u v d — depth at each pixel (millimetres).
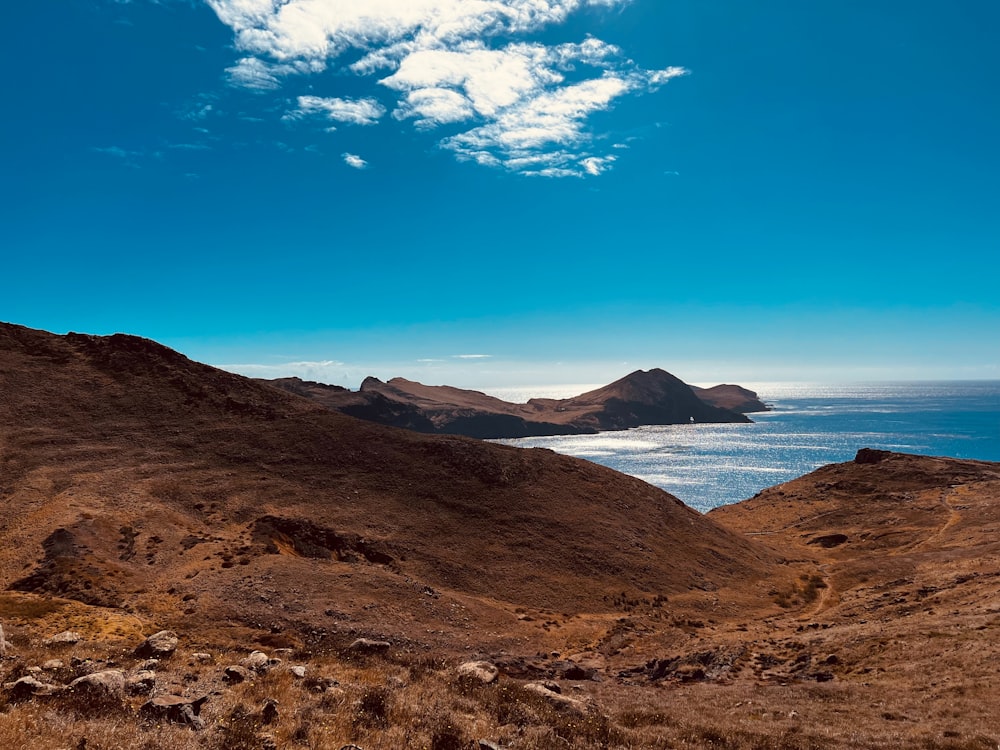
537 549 71812
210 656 23094
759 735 18875
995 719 20578
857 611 55781
